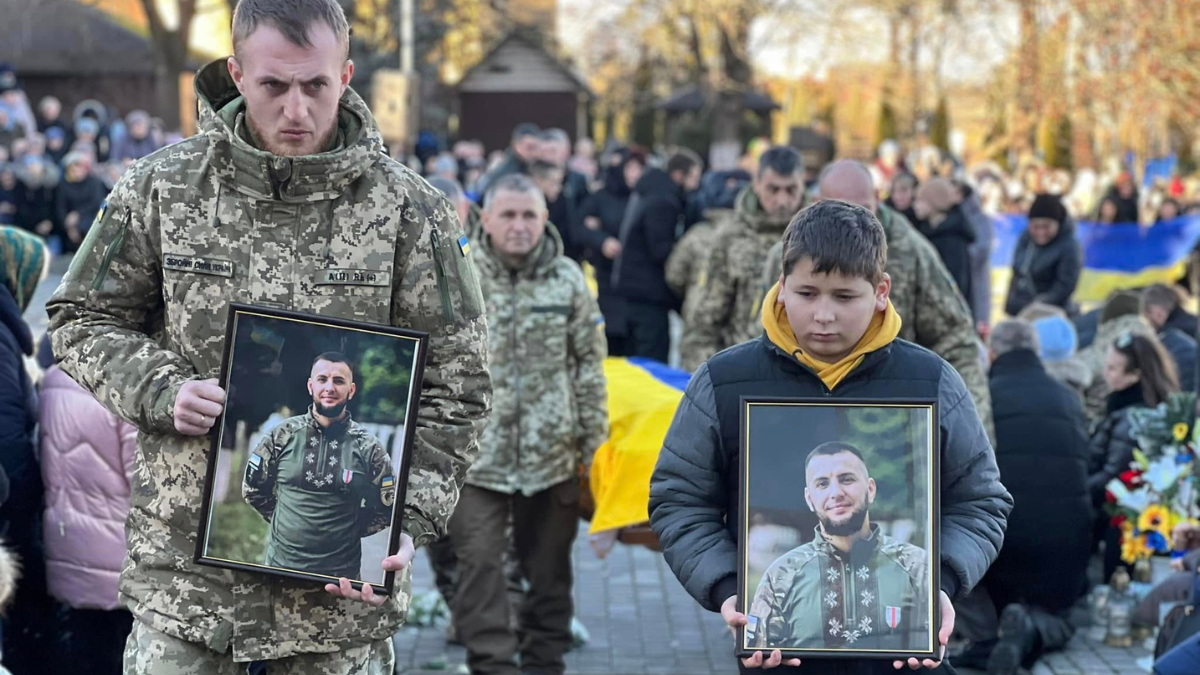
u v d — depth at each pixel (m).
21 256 4.79
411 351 2.94
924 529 2.89
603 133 51.97
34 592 4.57
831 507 2.90
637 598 7.09
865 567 2.89
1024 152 32.03
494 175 10.34
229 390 2.89
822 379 3.05
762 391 3.06
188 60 35.84
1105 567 6.87
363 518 2.91
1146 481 6.27
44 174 20.27
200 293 2.94
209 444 2.93
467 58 43.75
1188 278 14.60
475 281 3.13
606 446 5.43
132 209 2.96
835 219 2.96
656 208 9.96
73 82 38.34
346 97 3.02
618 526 5.29
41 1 37.91
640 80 42.81
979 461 3.08
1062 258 10.84
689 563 3.00
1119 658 6.14
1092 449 6.88
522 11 50.66
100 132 23.67
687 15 34.47
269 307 2.90
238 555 2.89
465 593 5.34
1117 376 7.00
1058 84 29.30
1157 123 29.47
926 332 5.41
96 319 2.98
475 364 3.09
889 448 2.92
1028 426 6.02
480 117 35.97
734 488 3.07
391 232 3.00
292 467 2.90
